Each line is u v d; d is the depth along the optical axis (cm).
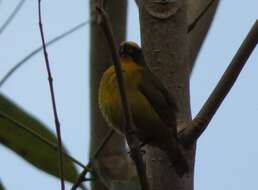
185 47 884
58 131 725
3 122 934
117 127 949
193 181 854
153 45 880
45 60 739
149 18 882
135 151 708
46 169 923
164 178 858
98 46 990
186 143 840
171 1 880
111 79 959
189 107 878
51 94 732
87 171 779
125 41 1025
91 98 996
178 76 876
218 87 820
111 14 989
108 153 925
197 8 995
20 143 927
